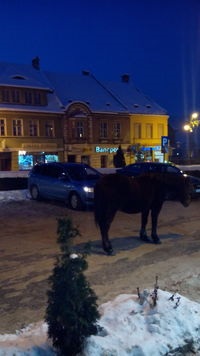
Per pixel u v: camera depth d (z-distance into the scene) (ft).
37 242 34.24
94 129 162.71
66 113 155.22
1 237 36.27
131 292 21.63
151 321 15.11
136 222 43.55
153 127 180.86
